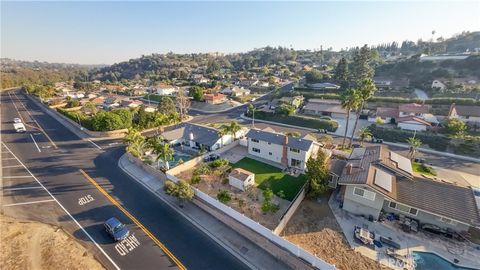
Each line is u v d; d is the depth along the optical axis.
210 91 129.88
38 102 114.06
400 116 67.06
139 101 119.50
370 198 27.78
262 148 46.34
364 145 55.62
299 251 22.22
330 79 119.56
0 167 43.56
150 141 47.22
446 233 25.30
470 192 27.14
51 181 38.47
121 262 23.00
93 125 62.41
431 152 51.41
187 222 28.72
